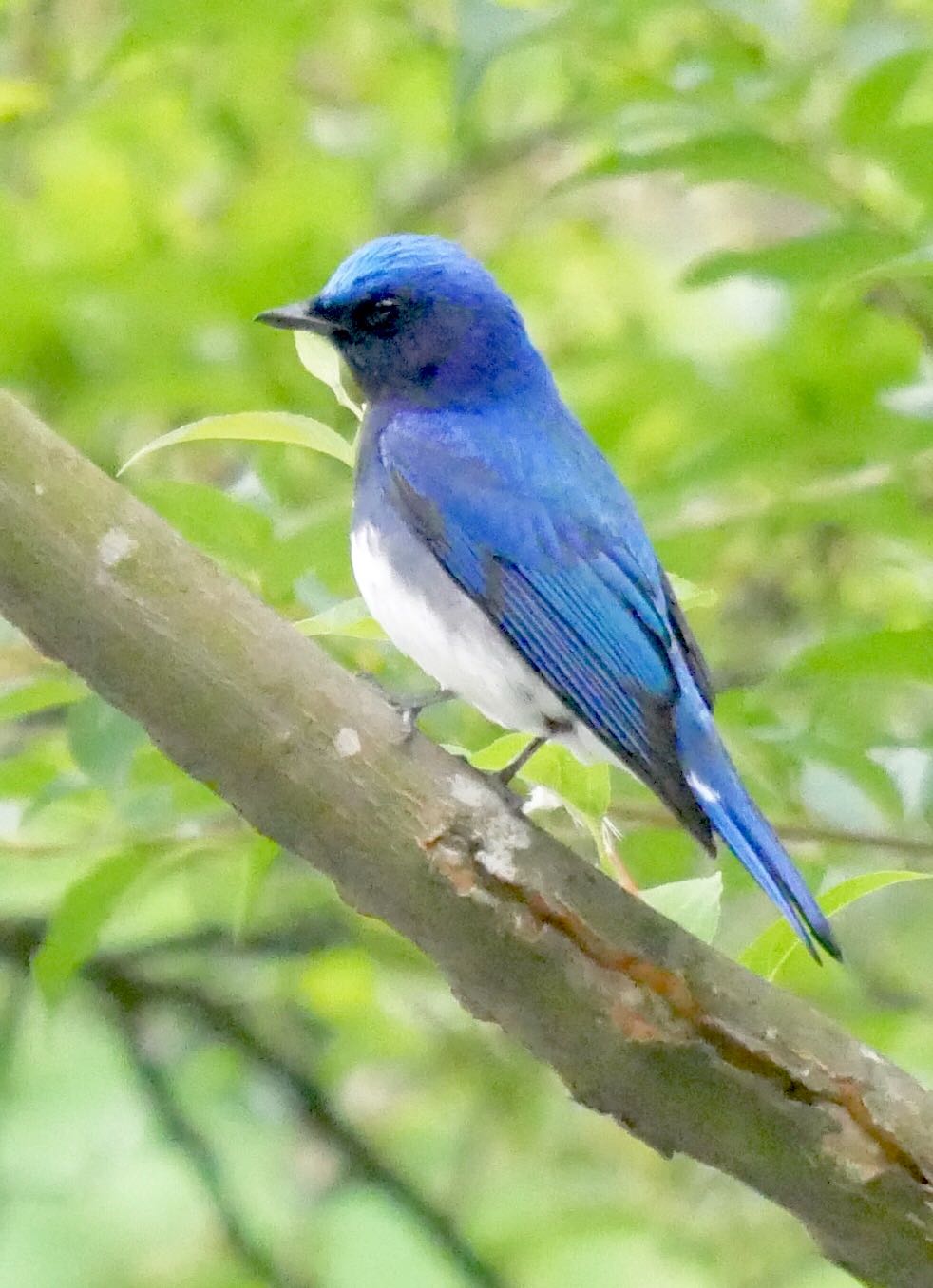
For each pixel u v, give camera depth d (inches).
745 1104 226.2
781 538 465.1
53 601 227.9
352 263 373.1
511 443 355.9
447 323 367.6
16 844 374.6
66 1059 552.7
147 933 522.3
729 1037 225.5
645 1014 226.1
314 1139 541.3
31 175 528.7
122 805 361.4
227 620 230.8
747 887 372.5
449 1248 508.7
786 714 435.5
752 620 508.1
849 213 378.6
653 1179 514.0
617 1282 539.8
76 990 530.0
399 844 230.1
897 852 372.8
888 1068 228.4
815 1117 224.7
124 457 506.3
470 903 228.2
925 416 403.9
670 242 599.5
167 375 449.4
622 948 227.6
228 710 230.2
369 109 547.2
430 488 344.5
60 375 481.7
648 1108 231.8
